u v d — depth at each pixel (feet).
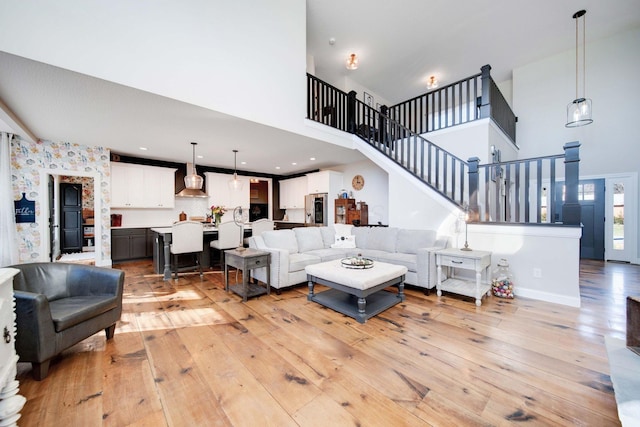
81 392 5.26
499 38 18.07
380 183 22.07
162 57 9.59
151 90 9.32
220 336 7.67
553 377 5.71
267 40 12.98
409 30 17.25
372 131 18.69
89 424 4.46
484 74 14.15
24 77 8.20
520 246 11.03
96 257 17.34
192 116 11.62
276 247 13.38
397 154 17.30
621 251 18.17
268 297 11.28
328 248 15.71
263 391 5.31
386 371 5.97
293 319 8.91
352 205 21.95
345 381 5.62
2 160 13.35
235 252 11.63
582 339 7.38
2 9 6.93
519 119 21.45
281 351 6.84
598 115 18.45
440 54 19.88
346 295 11.11
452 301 10.70
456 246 12.94
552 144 20.07
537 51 19.54
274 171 27.25
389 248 14.44
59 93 9.30
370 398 5.11
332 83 23.98
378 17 16.12
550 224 10.32
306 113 14.99
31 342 5.50
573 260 9.89
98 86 8.83
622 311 9.38
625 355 4.66
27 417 4.59
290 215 29.12
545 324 8.37
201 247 14.83
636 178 17.48
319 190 24.07
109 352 6.78
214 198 23.90
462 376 5.78
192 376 5.80
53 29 7.56
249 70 12.23
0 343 3.68
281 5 13.61
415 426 4.43
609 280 13.56
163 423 4.50
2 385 3.61
